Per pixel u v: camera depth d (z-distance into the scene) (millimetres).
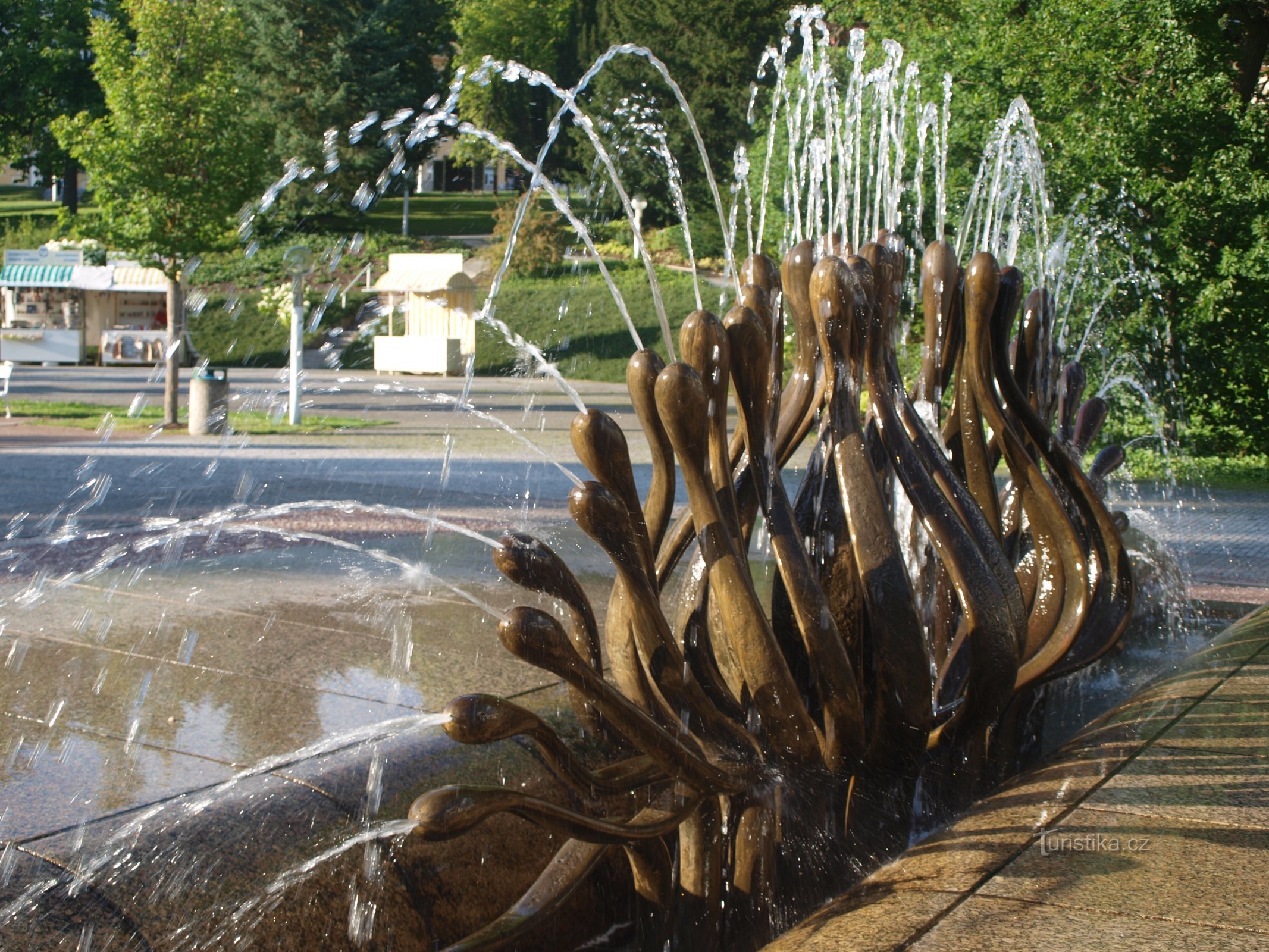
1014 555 3729
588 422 2154
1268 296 15562
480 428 17891
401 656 3381
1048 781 2455
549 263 40031
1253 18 17203
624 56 42375
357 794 2271
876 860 2686
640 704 2352
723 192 41250
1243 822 2182
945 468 2807
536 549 2293
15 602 4066
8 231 46656
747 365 2451
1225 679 3369
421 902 2162
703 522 2311
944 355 3279
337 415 19656
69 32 50625
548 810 1979
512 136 52531
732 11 40719
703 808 2428
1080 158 15219
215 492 9883
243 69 42438
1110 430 16156
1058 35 15547
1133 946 1679
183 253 17000
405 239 45719
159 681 3072
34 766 2377
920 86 15281
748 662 2342
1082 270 13453
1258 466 15805
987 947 1686
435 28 50438
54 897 1829
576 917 2420
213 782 2303
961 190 15977
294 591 4383
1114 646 3500
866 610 2670
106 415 18547
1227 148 15344
